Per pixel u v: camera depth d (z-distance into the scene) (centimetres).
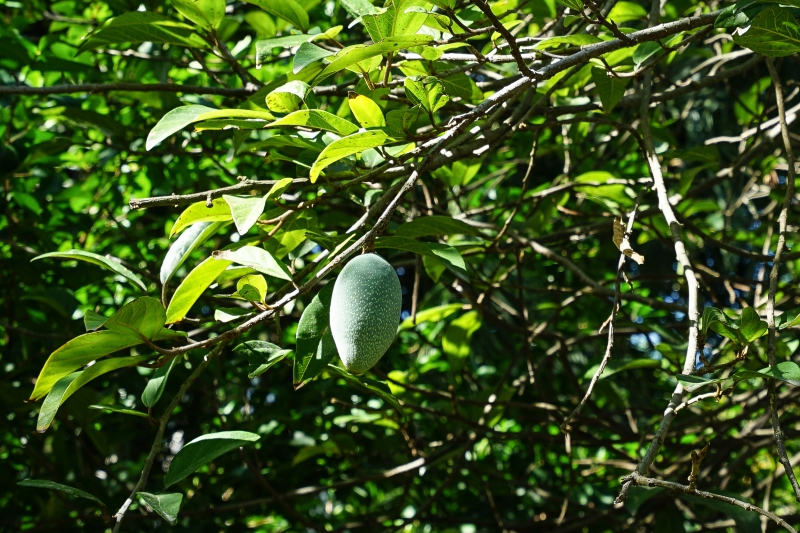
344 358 148
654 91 439
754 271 628
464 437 368
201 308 375
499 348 523
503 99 178
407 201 332
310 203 189
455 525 447
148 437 466
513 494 451
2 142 347
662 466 391
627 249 189
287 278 157
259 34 330
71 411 320
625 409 383
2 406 354
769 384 158
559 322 505
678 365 303
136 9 322
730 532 419
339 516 513
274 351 195
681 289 445
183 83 380
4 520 374
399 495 449
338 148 155
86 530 377
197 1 251
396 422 361
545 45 204
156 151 334
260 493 420
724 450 383
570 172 361
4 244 381
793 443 588
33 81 404
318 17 376
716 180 343
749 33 183
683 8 341
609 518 375
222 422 367
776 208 417
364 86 225
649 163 224
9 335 387
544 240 369
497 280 380
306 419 411
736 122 600
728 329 167
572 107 266
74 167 456
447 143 170
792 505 692
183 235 195
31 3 424
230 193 183
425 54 187
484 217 459
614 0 262
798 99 556
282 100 189
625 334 391
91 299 425
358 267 152
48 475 402
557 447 448
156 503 160
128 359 159
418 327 464
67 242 415
